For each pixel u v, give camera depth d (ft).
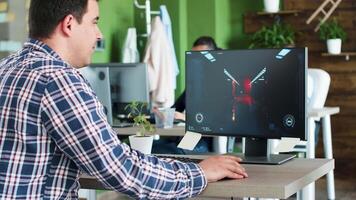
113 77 12.29
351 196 16.21
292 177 5.72
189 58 7.53
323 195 16.28
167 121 11.58
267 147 7.04
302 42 19.35
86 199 9.70
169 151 11.04
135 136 8.47
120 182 4.91
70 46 5.23
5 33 12.96
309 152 12.63
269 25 19.84
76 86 4.83
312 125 12.69
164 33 17.38
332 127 19.08
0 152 4.82
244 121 7.07
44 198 4.87
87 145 4.77
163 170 5.14
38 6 5.17
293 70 6.68
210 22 19.54
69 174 4.95
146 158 5.14
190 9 19.74
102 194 16.55
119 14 18.22
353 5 18.84
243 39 20.24
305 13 19.31
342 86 18.95
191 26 19.76
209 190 5.39
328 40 18.51
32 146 4.77
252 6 20.17
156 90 17.16
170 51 17.54
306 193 11.04
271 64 6.84
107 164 4.83
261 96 6.93
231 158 5.84
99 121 4.87
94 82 11.93
